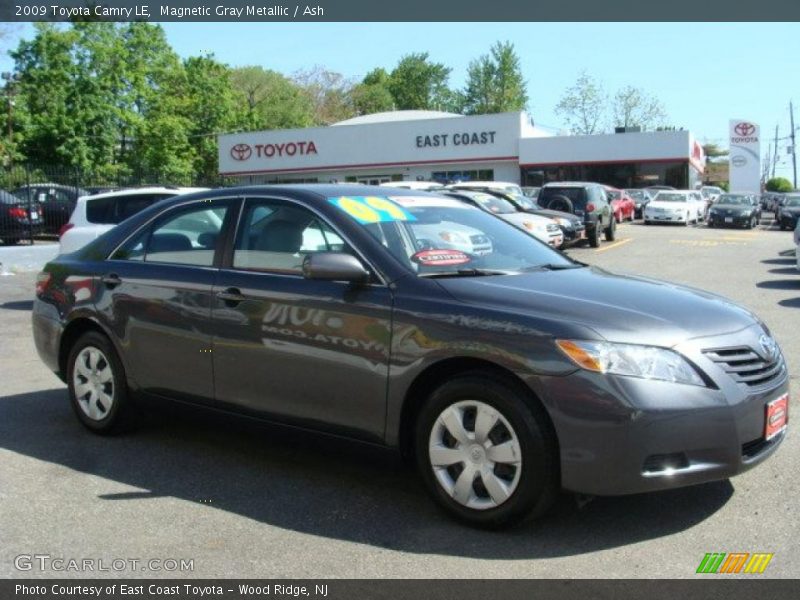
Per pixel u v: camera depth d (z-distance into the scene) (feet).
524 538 12.77
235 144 172.96
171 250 17.30
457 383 13.00
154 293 16.93
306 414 14.74
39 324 19.47
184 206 17.52
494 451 12.72
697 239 84.79
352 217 15.08
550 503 12.59
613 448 11.88
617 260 62.13
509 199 67.21
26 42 148.36
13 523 13.74
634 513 13.65
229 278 15.87
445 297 13.43
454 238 15.65
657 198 121.60
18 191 73.20
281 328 14.85
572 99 267.59
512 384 12.58
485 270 14.76
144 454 17.24
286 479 15.66
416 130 159.12
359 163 163.63
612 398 11.86
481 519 12.91
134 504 14.49
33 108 148.56
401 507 14.17
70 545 12.87
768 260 60.49
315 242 15.19
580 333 12.23
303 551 12.50
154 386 17.13
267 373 15.12
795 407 19.89
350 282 14.29
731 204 111.34
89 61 152.87
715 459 12.21
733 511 13.66
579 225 68.23
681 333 12.55
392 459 13.96
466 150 156.35
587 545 12.50
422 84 345.92
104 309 17.85
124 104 157.99
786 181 289.33
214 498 14.73
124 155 167.63
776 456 16.25
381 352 13.67
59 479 15.79
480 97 307.78
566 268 16.01
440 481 13.32
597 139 148.87
